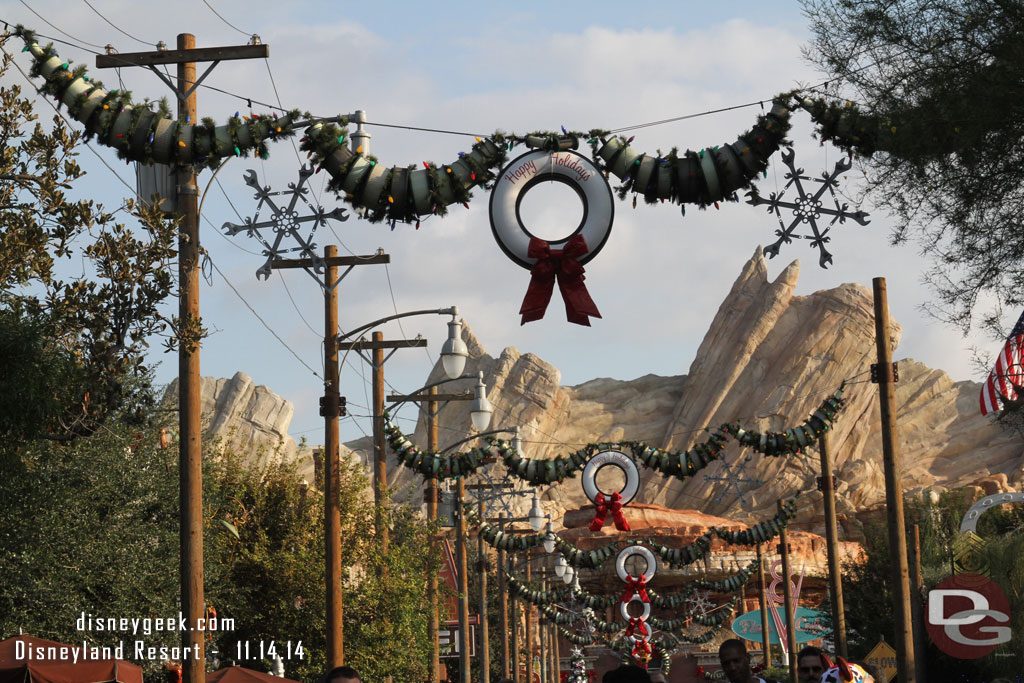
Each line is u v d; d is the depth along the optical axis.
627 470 29.25
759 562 62.66
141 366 17.22
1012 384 16.12
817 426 25.17
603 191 13.34
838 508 168.00
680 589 123.00
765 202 13.63
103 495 26.78
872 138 13.45
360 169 13.35
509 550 44.34
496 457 28.69
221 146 13.35
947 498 69.88
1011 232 14.62
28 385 16.22
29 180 16.58
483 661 52.94
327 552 26.31
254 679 23.00
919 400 195.00
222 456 39.44
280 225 14.05
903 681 31.44
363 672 36.41
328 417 26.69
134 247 16.42
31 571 24.05
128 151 13.44
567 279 13.38
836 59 14.78
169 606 28.08
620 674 9.72
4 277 16.47
